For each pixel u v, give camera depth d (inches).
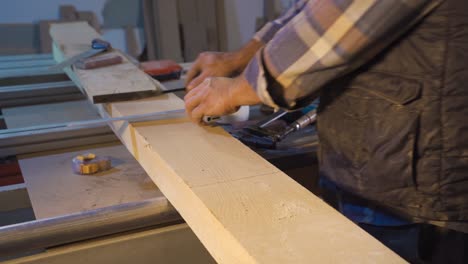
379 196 31.1
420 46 27.2
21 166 46.6
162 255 37.1
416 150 28.9
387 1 24.0
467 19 26.1
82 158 45.3
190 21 100.4
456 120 27.8
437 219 30.0
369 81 29.4
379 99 29.2
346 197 33.7
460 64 26.7
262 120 50.1
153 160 33.8
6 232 31.9
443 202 29.6
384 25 24.6
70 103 63.5
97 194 40.3
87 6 95.3
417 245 30.8
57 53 66.1
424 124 28.2
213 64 45.3
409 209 30.5
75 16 94.3
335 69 26.7
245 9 106.5
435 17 26.2
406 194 30.1
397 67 28.3
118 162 47.1
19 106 62.0
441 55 26.7
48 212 37.2
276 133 45.9
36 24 92.5
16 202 42.7
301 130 50.3
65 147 51.0
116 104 43.4
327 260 20.6
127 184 42.1
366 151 30.7
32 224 32.7
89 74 49.4
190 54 101.3
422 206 30.0
